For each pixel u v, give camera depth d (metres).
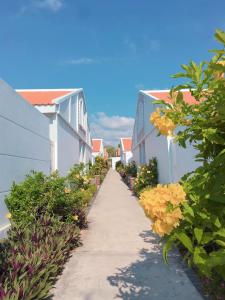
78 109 21.08
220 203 2.77
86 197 13.72
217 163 2.87
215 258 2.39
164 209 2.45
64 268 6.28
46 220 7.64
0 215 7.06
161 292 5.08
